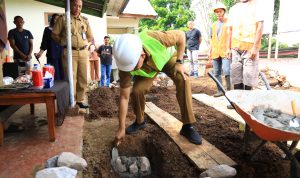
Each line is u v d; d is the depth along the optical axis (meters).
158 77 8.24
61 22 4.23
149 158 3.23
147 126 3.80
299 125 2.55
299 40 8.22
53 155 2.71
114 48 2.46
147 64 2.83
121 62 2.42
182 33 2.98
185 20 19.64
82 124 3.71
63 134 3.31
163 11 20.19
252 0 4.64
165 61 2.96
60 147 2.92
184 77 3.07
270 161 2.84
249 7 4.67
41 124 3.74
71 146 2.95
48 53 5.06
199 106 5.39
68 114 4.13
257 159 2.88
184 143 3.14
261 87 7.03
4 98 2.82
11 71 4.64
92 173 2.56
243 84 5.04
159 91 7.29
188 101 3.14
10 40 6.27
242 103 2.82
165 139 3.33
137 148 3.26
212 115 4.63
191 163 2.76
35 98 2.93
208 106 5.31
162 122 3.89
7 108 3.49
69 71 4.17
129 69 2.46
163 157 2.95
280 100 2.91
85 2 6.39
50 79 3.17
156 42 2.77
